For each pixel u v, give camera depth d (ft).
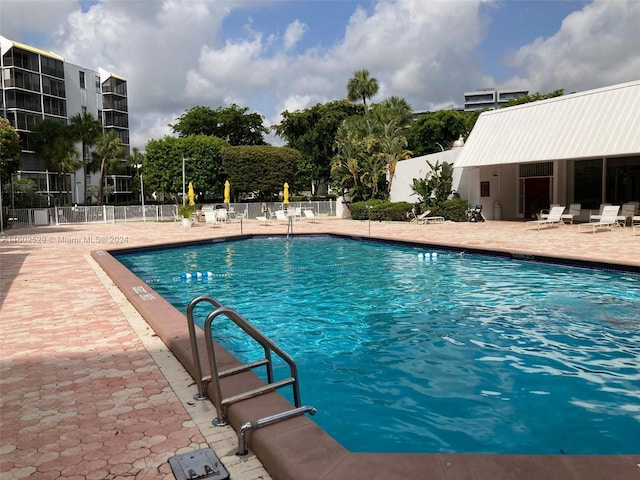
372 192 106.63
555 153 68.85
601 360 18.21
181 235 69.97
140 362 15.57
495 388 15.87
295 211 101.50
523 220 82.12
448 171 86.07
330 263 44.93
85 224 102.32
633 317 23.95
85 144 165.37
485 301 28.07
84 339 18.38
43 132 155.12
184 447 10.05
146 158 147.95
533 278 34.60
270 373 13.15
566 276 34.86
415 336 21.72
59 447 10.19
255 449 9.68
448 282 34.12
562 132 69.97
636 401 14.70
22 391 13.34
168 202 190.08
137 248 53.98
